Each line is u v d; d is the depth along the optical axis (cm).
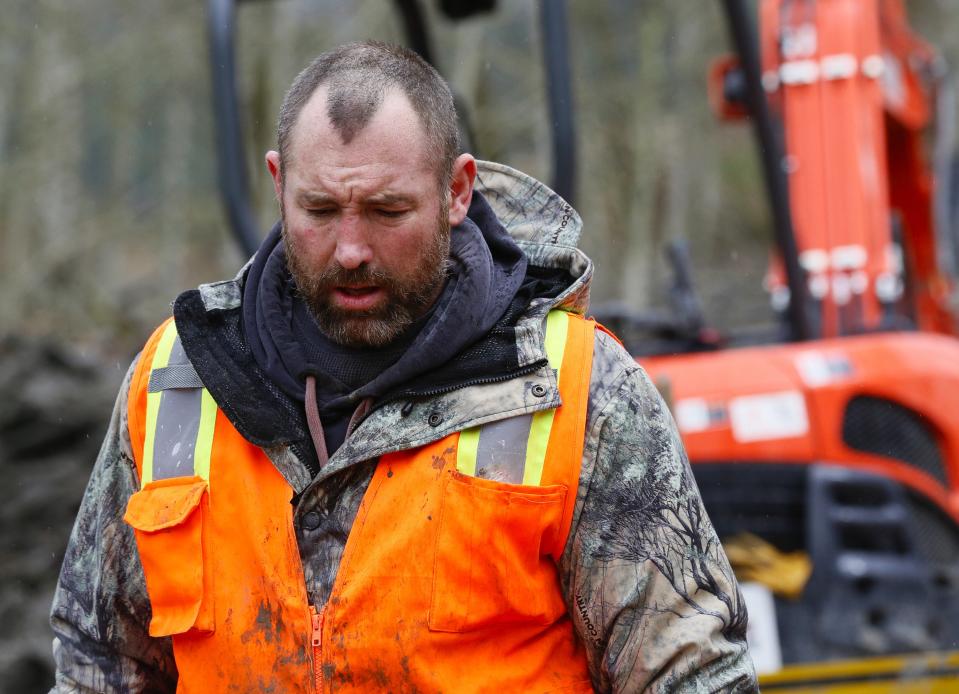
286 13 2294
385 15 2405
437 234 296
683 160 3164
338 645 291
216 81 654
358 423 301
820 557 630
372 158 285
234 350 314
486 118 2297
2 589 962
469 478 292
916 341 675
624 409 304
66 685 316
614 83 2848
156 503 304
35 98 2634
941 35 3603
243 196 644
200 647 300
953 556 652
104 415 1161
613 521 300
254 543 300
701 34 2927
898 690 624
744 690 301
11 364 1178
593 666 310
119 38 2762
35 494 1048
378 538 295
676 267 883
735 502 650
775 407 655
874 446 654
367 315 296
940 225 1084
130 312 2459
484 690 292
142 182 3366
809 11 893
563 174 590
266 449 302
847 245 850
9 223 2544
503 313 307
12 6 2602
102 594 318
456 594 290
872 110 878
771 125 770
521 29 2600
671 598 298
